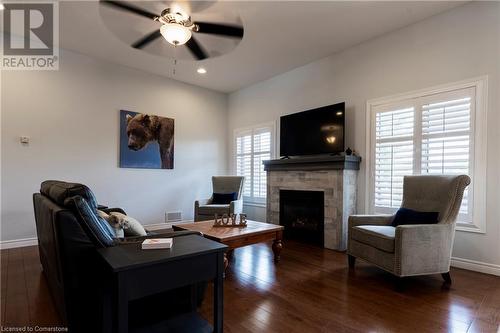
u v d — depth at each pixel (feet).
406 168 11.78
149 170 17.12
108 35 12.50
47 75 13.61
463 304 7.48
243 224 11.15
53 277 6.52
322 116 14.35
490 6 9.76
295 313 6.98
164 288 4.97
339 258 11.63
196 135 19.43
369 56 13.10
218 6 10.11
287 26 11.71
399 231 8.36
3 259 11.00
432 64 11.10
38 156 13.35
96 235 5.53
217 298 5.65
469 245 10.08
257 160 18.86
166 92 17.93
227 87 19.92
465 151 10.23
